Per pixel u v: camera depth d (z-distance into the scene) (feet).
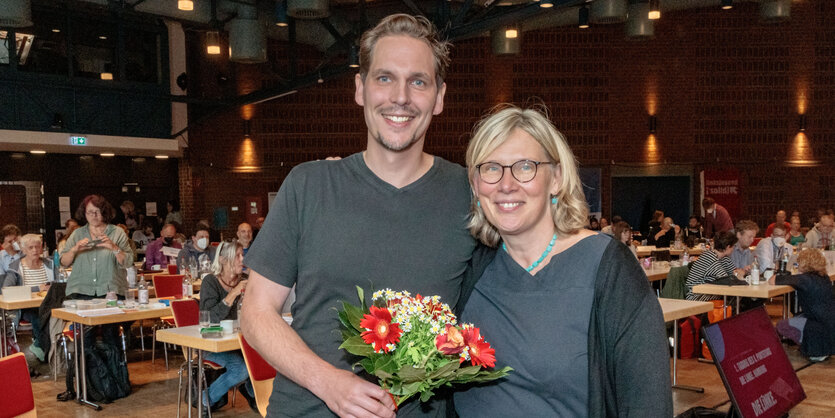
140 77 43.09
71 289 19.98
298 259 5.36
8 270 23.70
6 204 40.04
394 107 5.14
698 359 21.80
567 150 5.17
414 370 4.48
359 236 5.21
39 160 41.14
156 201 46.19
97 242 19.98
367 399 4.45
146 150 42.42
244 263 5.40
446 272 5.40
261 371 12.16
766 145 48.70
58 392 19.04
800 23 48.37
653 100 48.62
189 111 45.60
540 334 4.99
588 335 4.91
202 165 46.26
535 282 5.15
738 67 48.62
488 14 28.02
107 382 18.03
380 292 4.94
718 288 21.30
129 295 19.06
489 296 5.36
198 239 27.27
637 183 49.29
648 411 4.62
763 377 8.66
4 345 20.89
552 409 4.97
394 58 5.13
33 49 38.93
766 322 9.40
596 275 4.96
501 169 5.08
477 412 5.30
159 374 21.17
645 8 33.60
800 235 36.42
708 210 40.06
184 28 34.53
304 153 47.39
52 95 39.37
